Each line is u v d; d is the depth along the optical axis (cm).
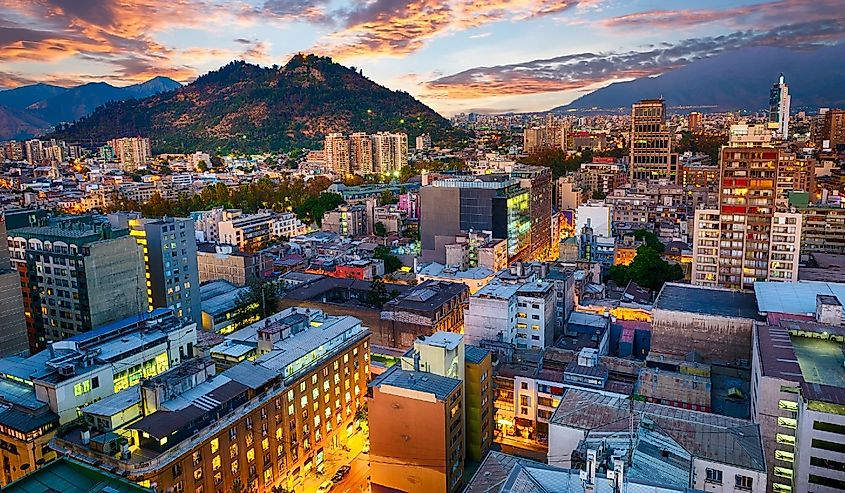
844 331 12156
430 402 11362
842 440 9344
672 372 13312
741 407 12519
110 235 18650
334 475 13075
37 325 18762
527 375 14225
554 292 17812
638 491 7212
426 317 18375
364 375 15200
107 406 11131
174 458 9994
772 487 10862
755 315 14962
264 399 11906
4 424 11600
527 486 7444
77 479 7325
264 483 11925
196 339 16162
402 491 11869
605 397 10769
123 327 15638
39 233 18475
